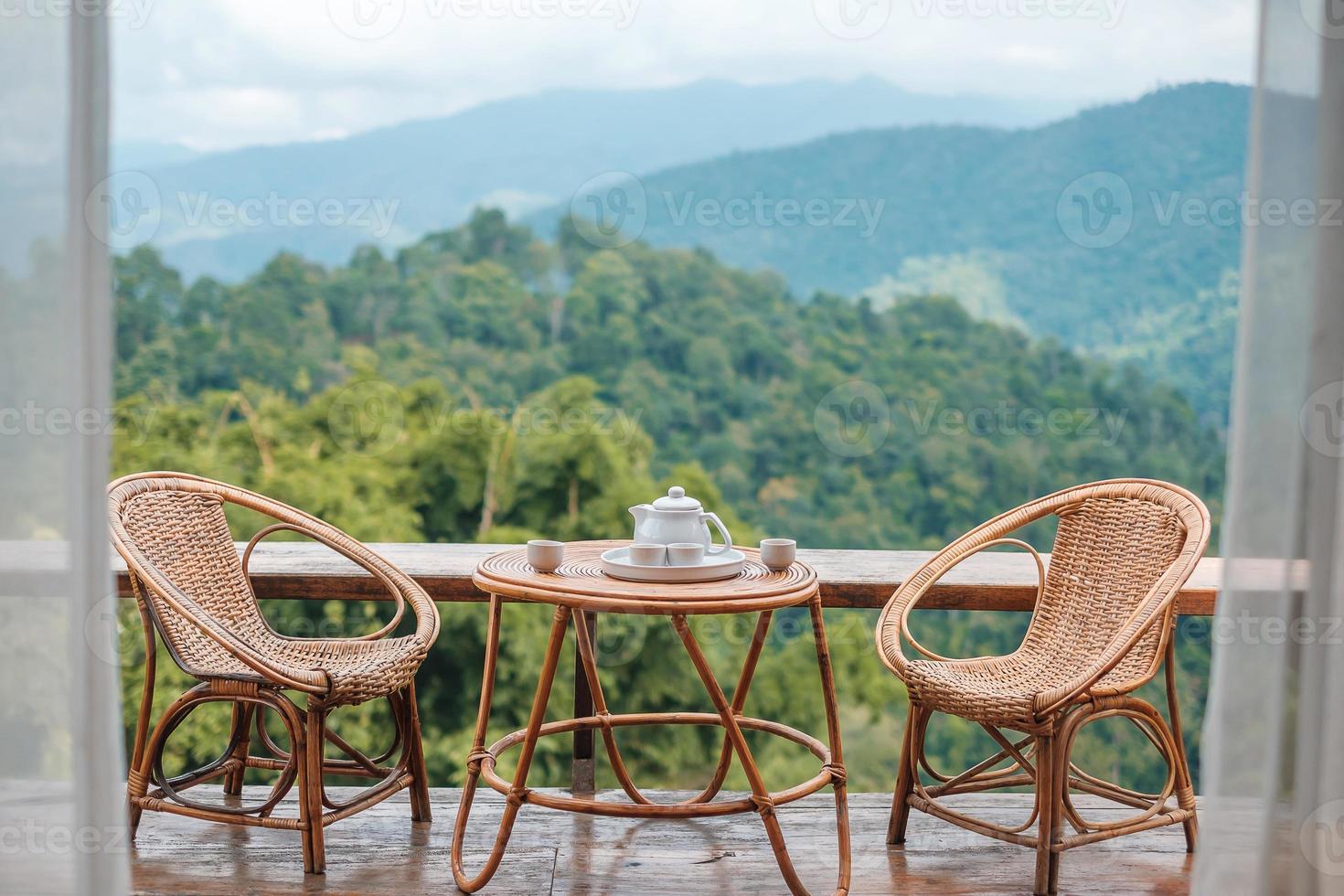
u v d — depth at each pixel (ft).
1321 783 5.74
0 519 5.38
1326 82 5.55
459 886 7.30
